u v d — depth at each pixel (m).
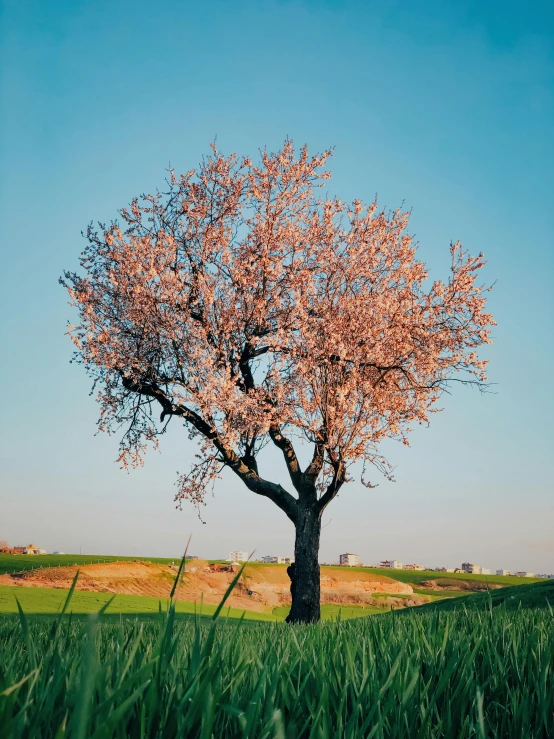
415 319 19.97
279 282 21.09
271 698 1.31
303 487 20.16
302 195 21.64
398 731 1.50
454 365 20.58
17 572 53.06
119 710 0.77
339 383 19.48
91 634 0.75
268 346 20.23
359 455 19.22
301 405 19.42
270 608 52.75
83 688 0.72
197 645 1.32
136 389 20.62
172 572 57.91
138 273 19.56
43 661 1.27
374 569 91.19
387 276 21.34
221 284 20.78
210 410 18.80
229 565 62.69
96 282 21.19
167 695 1.30
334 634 2.93
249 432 20.36
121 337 20.53
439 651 2.36
